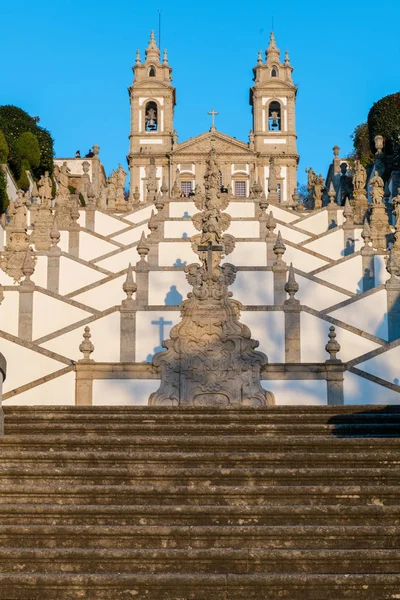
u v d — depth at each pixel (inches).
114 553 433.4
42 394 853.2
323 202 2300.7
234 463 516.1
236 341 850.8
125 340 995.3
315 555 431.2
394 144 1854.1
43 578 417.4
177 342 850.1
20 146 1850.4
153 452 527.5
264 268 1194.6
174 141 3299.7
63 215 1547.7
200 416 609.0
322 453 520.4
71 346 996.6
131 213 1617.9
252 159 3233.3
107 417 602.5
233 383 845.2
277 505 471.2
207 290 860.0
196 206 1579.7
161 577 418.9
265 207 1542.8
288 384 852.0
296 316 999.0
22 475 496.4
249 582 417.4
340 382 854.5
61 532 448.5
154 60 3410.4
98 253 1483.8
